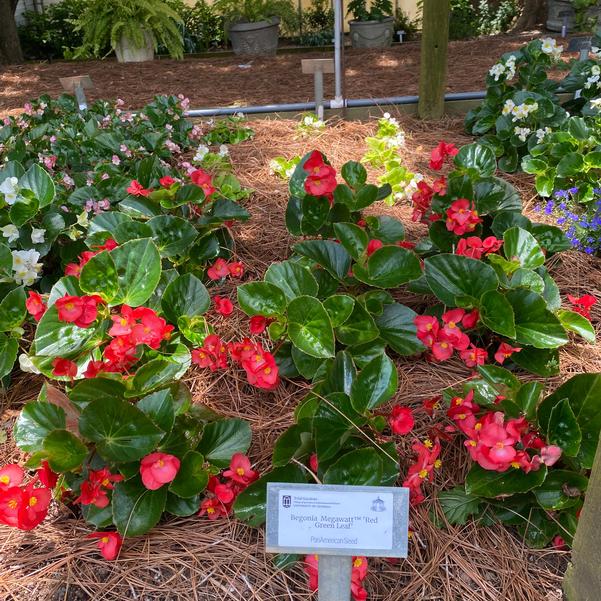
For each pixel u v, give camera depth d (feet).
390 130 12.65
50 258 8.45
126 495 5.27
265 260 9.04
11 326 6.66
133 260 6.45
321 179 7.12
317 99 14.64
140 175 9.32
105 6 23.54
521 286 6.82
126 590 5.11
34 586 5.17
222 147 11.82
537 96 11.88
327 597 4.36
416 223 9.93
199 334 6.56
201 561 5.28
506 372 5.97
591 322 7.72
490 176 8.43
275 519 4.16
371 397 5.54
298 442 5.48
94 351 6.36
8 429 6.64
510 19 29.48
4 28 24.95
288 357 6.84
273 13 25.99
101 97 18.04
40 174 7.94
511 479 5.19
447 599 5.02
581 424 5.45
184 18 28.45
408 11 29.12
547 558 5.31
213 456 5.65
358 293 7.68
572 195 10.07
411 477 5.10
